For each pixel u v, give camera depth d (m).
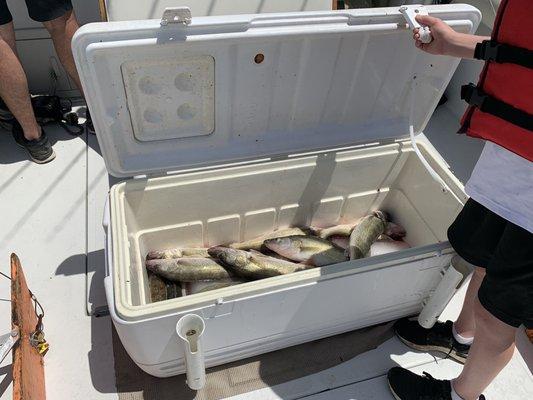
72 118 2.77
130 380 1.70
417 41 1.40
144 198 1.77
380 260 1.48
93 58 1.27
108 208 1.63
